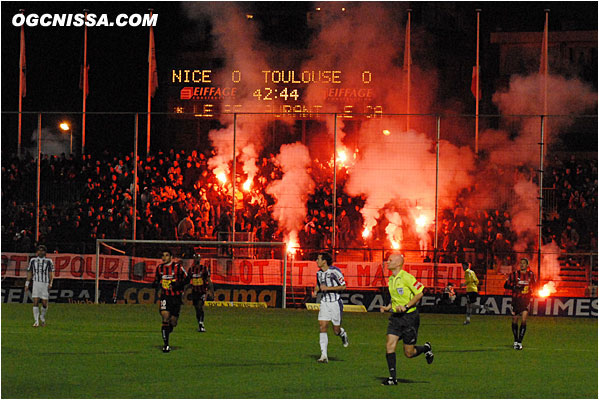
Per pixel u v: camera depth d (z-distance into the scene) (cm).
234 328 5266
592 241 7738
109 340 4484
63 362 3644
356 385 3102
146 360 3728
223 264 7275
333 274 3706
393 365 3117
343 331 3888
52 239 7875
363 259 7550
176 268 4009
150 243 7438
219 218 8081
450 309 6931
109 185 8344
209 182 8556
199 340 4562
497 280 7338
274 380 3195
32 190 8138
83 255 7306
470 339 4906
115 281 7294
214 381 3162
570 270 7406
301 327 5397
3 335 4675
